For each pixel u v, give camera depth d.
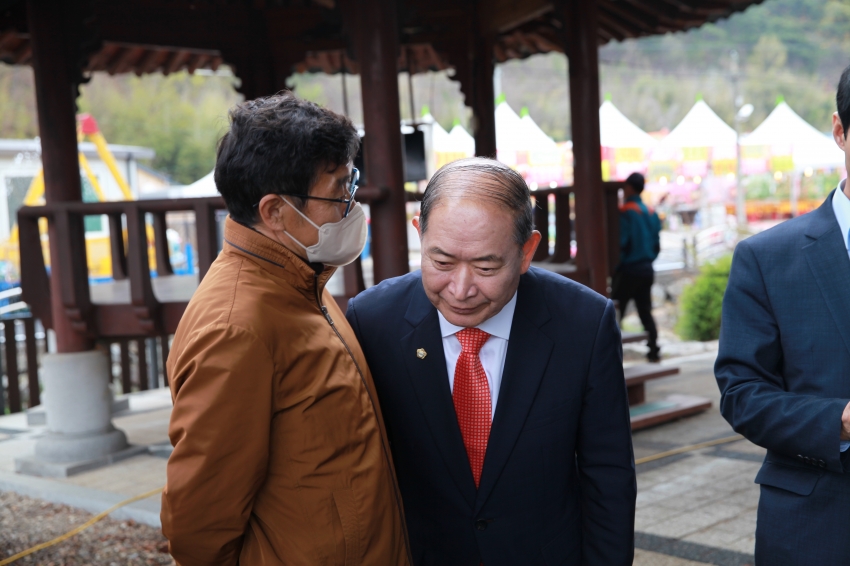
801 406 1.54
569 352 1.62
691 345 9.62
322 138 1.45
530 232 1.46
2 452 5.29
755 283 1.70
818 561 1.58
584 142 5.27
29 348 7.02
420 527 1.69
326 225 1.50
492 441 1.59
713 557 3.08
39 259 4.88
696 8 5.71
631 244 6.82
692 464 4.33
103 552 3.51
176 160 44.38
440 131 11.70
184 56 7.34
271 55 6.66
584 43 5.20
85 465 4.64
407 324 1.67
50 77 4.72
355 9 4.34
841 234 1.63
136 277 4.48
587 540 1.68
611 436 1.65
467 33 6.45
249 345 1.35
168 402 6.79
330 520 1.42
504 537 1.61
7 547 3.62
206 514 1.34
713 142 17.94
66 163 4.76
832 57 64.31
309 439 1.41
